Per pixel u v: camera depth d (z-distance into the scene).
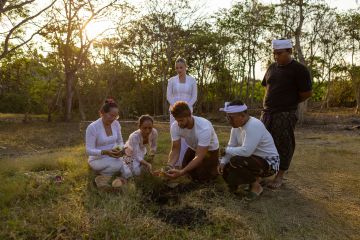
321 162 6.32
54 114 20.94
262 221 3.77
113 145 5.00
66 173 5.12
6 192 4.21
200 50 20.52
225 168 4.39
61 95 20.16
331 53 22.19
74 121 18.77
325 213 4.04
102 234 3.38
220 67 21.20
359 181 5.19
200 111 22.22
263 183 4.89
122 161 4.88
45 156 6.73
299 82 4.57
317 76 24.52
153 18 19.80
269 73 4.81
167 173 4.25
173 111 4.23
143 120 4.93
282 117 4.64
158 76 21.92
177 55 20.70
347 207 4.23
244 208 4.06
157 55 20.84
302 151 7.49
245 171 4.24
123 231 3.39
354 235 3.60
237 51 20.66
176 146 4.70
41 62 19.22
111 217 3.59
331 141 9.98
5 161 6.24
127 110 21.42
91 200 4.07
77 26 17.62
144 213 3.81
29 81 20.34
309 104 30.67
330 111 25.86
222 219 3.70
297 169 5.80
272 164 4.28
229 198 4.22
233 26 19.97
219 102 22.39
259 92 24.89
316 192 4.69
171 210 3.89
